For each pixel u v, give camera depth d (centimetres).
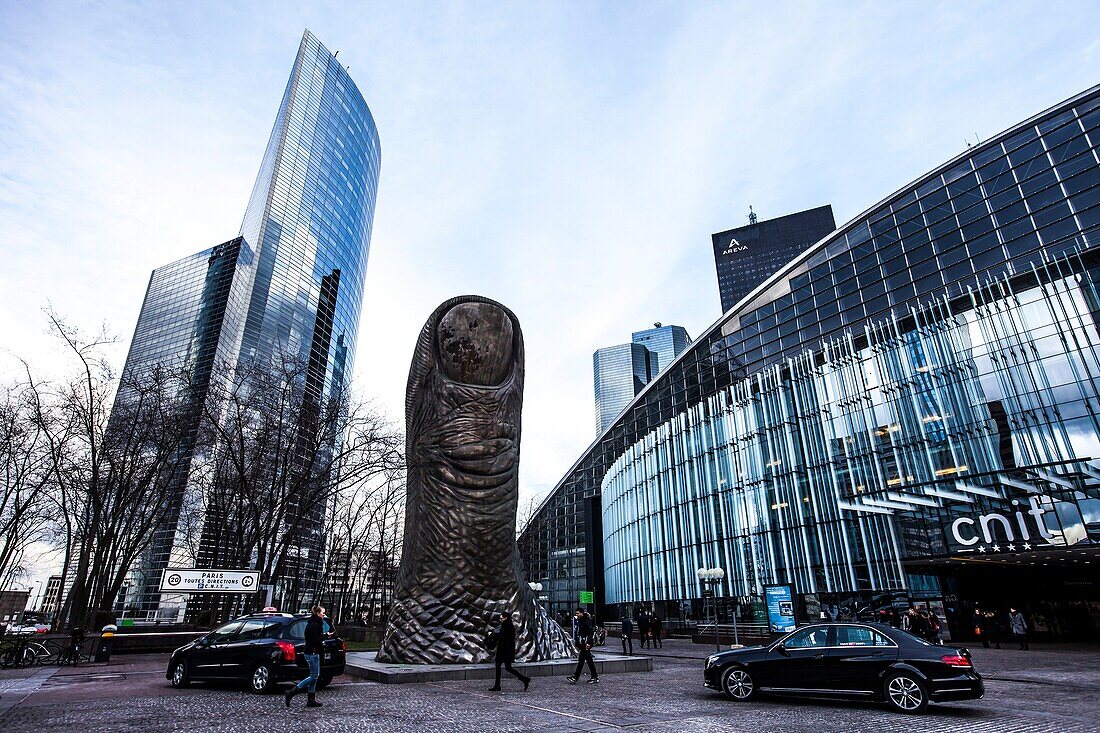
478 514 1542
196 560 3058
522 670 1389
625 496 5309
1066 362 2794
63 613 3334
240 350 7500
